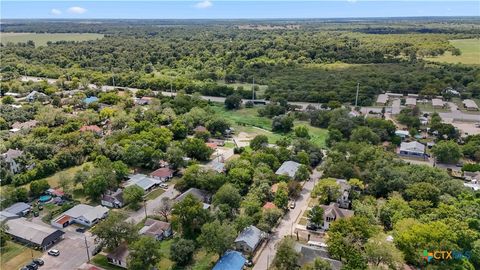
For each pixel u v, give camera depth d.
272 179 103.25
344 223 76.19
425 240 71.44
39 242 77.56
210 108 181.62
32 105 172.62
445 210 81.62
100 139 137.88
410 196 91.88
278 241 81.38
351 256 69.00
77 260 74.69
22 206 92.25
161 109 169.62
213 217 82.88
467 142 134.00
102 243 75.94
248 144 143.62
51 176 112.31
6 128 148.12
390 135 145.38
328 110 173.00
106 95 190.12
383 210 86.38
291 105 189.88
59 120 154.25
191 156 125.69
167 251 77.38
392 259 68.56
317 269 65.62
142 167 120.06
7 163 109.44
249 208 87.31
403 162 112.88
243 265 71.88
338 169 105.94
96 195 97.88
